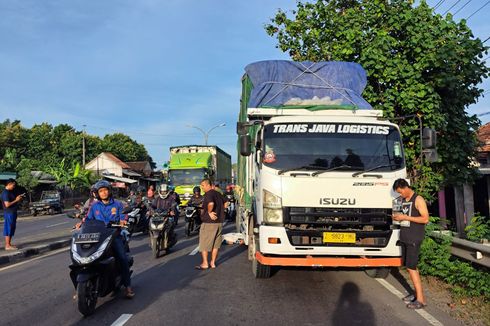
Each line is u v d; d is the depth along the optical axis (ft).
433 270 25.16
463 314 19.19
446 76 31.09
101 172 196.13
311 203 21.72
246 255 35.14
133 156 283.18
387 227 21.81
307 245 21.40
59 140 210.79
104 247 19.60
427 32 32.40
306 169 22.40
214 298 21.86
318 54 42.96
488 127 53.11
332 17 40.11
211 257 32.53
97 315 19.21
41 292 23.63
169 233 35.83
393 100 32.50
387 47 32.37
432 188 33.55
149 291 23.44
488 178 47.42
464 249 24.64
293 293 22.81
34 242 44.52
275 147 22.98
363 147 23.22
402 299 21.63
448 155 32.96
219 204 29.99
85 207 24.73
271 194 21.94
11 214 38.47
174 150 87.66
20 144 189.57
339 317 18.76
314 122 23.77
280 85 28.27
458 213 48.16
